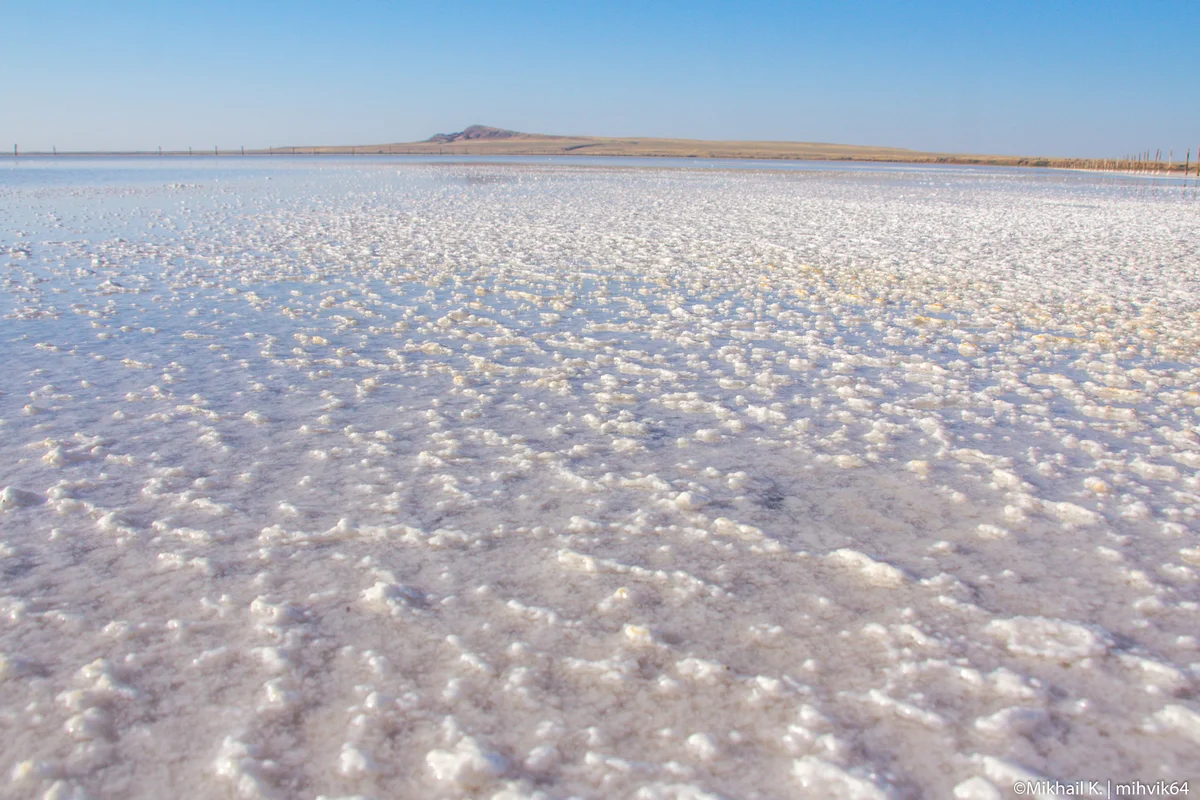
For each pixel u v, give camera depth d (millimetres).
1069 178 56969
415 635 2672
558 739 2207
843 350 6977
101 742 2184
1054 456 4426
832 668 2529
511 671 2479
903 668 2520
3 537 3301
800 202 26141
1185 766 2127
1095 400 5590
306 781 2062
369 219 18469
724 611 2838
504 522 3508
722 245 14398
